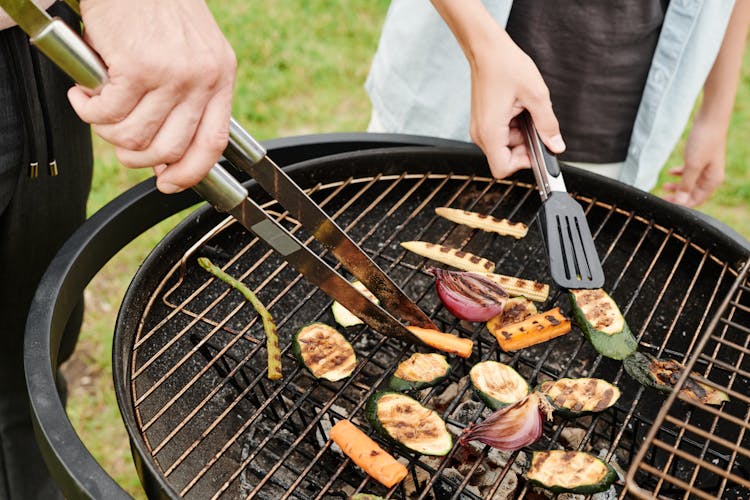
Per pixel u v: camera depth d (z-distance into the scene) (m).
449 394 0.89
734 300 0.85
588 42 0.95
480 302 0.81
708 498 0.57
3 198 0.85
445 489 0.81
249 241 0.92
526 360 0.85
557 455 0.72
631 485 0.56
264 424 0.86
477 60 0.82
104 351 1.30
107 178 1.62
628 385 0.93
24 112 0.82
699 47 0.94
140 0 0.57
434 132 1.04
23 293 0.97
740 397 0.63
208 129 0.59
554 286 1.00
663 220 0.89
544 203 0.80
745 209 1.74
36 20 0.53
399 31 1.01
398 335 0.77
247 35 2.13
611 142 1.04
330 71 2.04
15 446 1.00
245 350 0.90
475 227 0.90
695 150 1.04
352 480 0.81
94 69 0.56
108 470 1.17
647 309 0.93
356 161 0.91
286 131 1.82
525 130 0.84
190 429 0.81
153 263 0.80
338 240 0.72
